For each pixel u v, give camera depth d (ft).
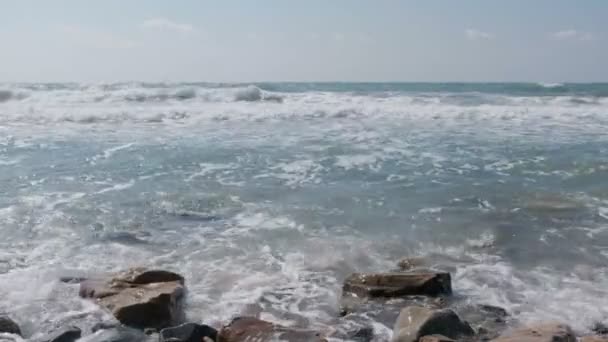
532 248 23.16
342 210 27.84
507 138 49.57
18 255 22.02
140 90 79.10
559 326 15.42
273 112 65.41
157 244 23.41
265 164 38.04
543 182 33.30
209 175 34.88
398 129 55.26
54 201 29.01
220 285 19.56
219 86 96.89
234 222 26.14
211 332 15.94
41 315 17.21
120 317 16.75
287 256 22.17
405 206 28.50
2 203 28.50
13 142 46.03
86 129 54.44
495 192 31.07
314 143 46.37
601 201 29.40
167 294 17.42
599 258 22.09
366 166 37.60
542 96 85.61
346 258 21.97
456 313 16.84
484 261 21.91
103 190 31.30
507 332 15.92
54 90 81.15
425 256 22.34
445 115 66.08
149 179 33.83
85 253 22.35
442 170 36.52
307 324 16.97
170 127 56.34
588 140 48.32
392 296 18.61
